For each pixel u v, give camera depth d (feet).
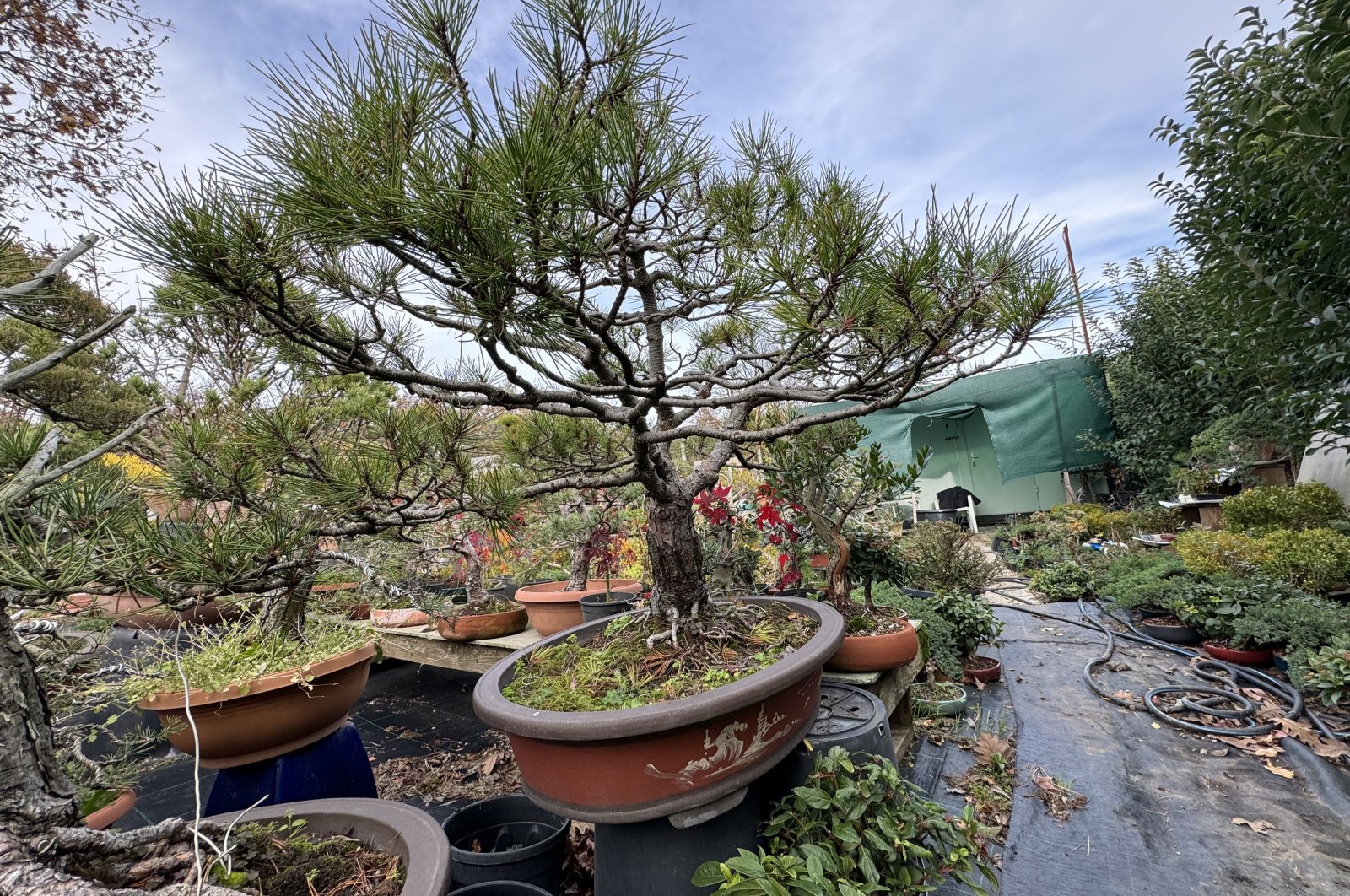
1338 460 14.57
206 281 2.89
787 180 6.11
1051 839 6.16
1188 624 12.04
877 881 4.03
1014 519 28.50
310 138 2.89
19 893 2.64
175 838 3.47
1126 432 24.62
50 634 4.44
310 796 5.78
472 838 5.76
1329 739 7.66
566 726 4.06
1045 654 12.22
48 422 4.64
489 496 5.37
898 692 7.69
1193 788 6.90
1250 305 9.85
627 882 4.62
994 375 27.07
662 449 6.17
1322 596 11.25
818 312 4.39
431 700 11.10
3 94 14.01
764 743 4.59
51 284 4.34
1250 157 9.89
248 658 5.86
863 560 9.50
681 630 6.08
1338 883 5.30
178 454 4.60
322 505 4.72
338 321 4.24
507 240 2.84
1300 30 8.09
